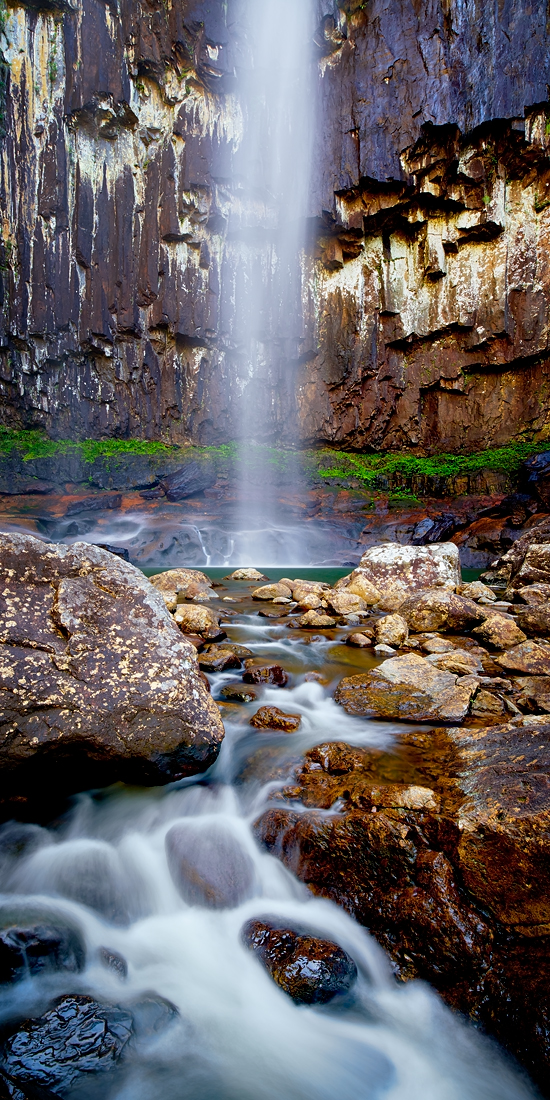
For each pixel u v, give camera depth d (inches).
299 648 209.9
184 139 832.3
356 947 94.9
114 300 855.7
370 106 789.2
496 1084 78.5
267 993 89.0
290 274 892.0
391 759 123.8
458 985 86.4
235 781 126.2
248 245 893.8
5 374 868.0
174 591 294.7
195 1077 78.1
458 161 773.3
